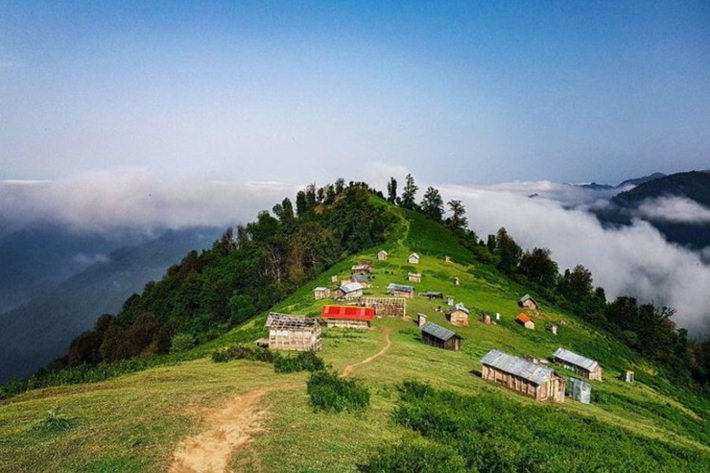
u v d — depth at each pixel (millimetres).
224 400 44625
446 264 179125
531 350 106312
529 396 66438
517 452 38375
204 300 172500
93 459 31438
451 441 40094
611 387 93312
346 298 120250
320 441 36844
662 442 55750
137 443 34156
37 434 35281
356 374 60312
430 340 89750
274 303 158125
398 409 47312
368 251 192000
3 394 52625
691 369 169000
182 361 69750
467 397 55156
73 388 52125
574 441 46781
